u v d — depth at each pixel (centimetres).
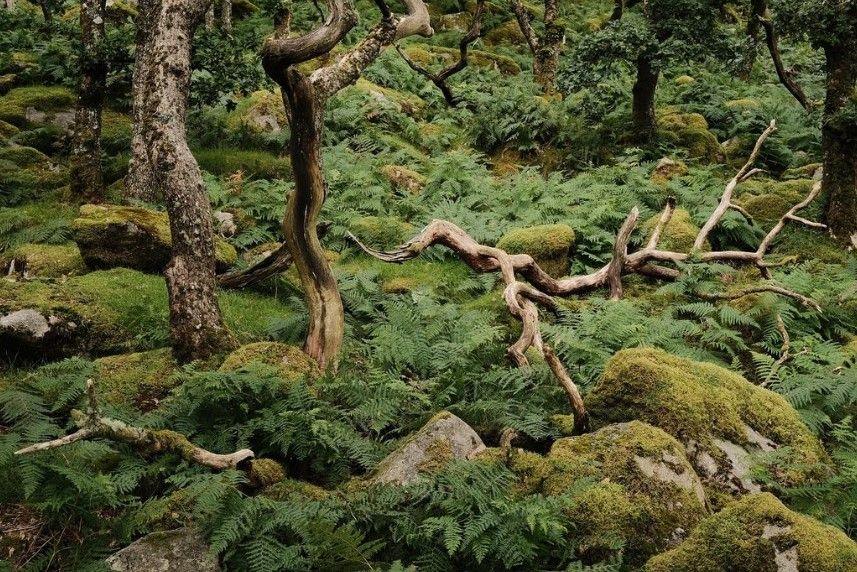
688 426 552
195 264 717
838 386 650
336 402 634
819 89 1697
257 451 585
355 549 445
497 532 459
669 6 1315
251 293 906
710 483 530
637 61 1342
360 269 989
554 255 997
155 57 747
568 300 902
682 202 1144
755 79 1842
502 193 1205
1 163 1203
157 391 670
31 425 544
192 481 513
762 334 814
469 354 737
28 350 720
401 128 1509
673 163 1258
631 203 1120
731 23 2242
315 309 724
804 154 1376
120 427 503
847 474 514
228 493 482
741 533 434
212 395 593
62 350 732
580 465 511
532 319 720
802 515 460
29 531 493
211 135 1348
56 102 1435
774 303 820
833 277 932
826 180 1066
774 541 429
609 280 889
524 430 591
